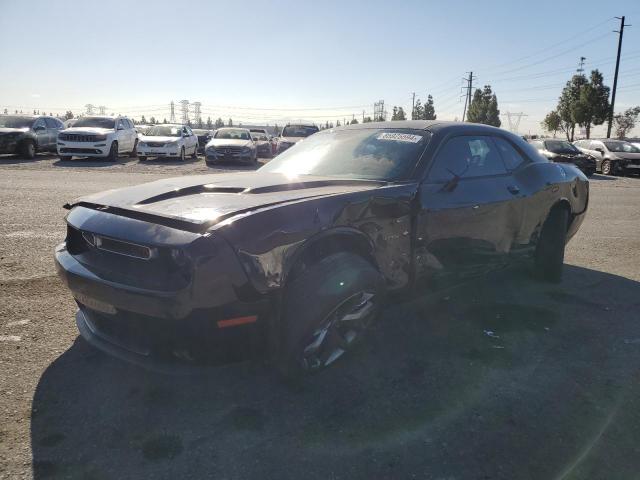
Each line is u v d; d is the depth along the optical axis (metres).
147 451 2.37
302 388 2.93
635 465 2.33
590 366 3.27
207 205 2.74
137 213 2.70
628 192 14.70
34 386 2.87
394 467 2.30
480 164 4.07
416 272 3.42
